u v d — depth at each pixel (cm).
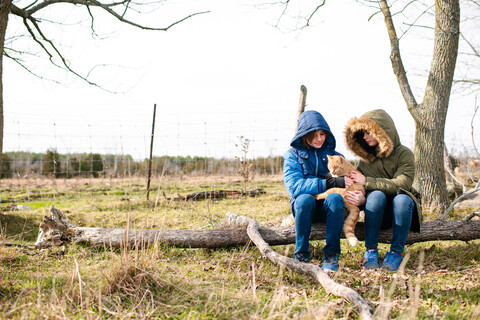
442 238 390
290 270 345
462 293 293
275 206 756
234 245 416
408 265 364
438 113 626
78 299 274
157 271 321
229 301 276
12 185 1403
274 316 235
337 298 282
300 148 385
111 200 912
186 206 772
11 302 269
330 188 355
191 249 423
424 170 632
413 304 253
